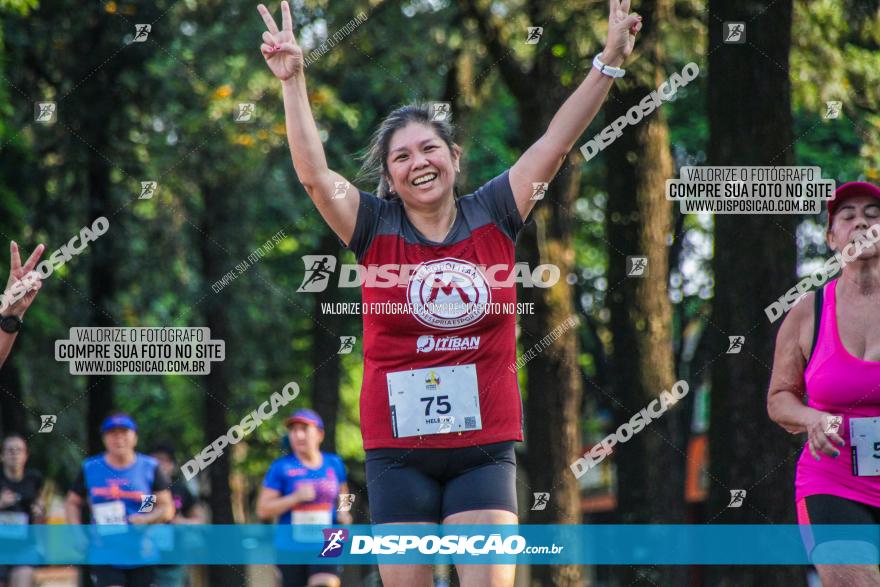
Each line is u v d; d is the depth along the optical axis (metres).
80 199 20.44
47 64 19.62
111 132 20.02
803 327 6.54
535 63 15.59
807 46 15.02
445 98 17.97
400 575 5.90
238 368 24.44
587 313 26.06
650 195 16.09
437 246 5.95
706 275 24.19
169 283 23.00
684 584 14.67
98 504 11.16
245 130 18.27
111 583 11.16
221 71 19.17
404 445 5.91
